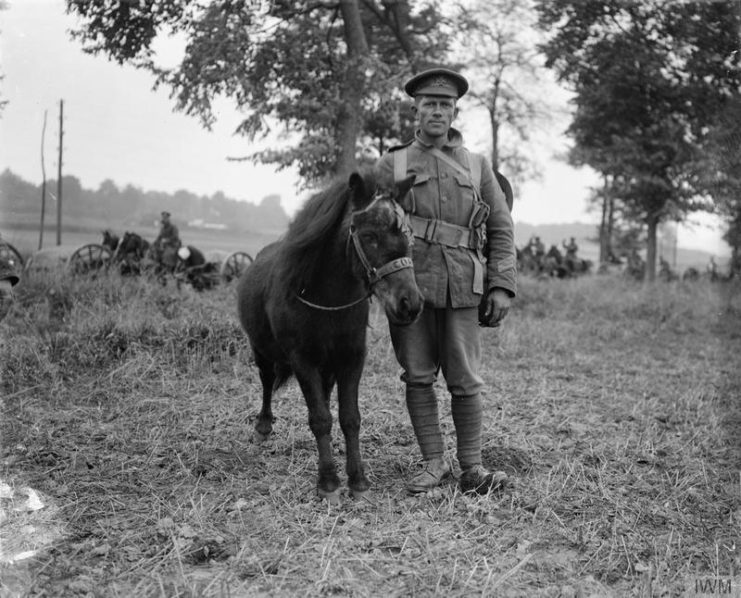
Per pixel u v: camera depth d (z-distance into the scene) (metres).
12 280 3.97
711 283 15.91
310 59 11.90
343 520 3.64
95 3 8.72
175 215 55.50
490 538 3.46
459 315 4.05
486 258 4.25
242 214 54.03
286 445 4.88
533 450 4.92
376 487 4.15
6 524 3.53
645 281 17.97
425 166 4.04
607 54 13.44
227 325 7.61
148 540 3.39
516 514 3.76
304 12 11.72
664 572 3.14
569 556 3.34
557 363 8.21
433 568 3.12
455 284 3.96
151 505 3.81
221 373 6.74
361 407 5.79
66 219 27.36
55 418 5.32
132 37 9.61
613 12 12.67
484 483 4.02
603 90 14.58
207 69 10.70
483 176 4.16
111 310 8.02
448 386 4.16
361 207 3.63
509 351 8.60
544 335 9.72
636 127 15.88
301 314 3.84
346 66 11.97
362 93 12.25
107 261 11.36
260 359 4.96
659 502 4.03
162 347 7.06
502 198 4.21
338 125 12.12
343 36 12.95
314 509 3.76
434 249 3.97
